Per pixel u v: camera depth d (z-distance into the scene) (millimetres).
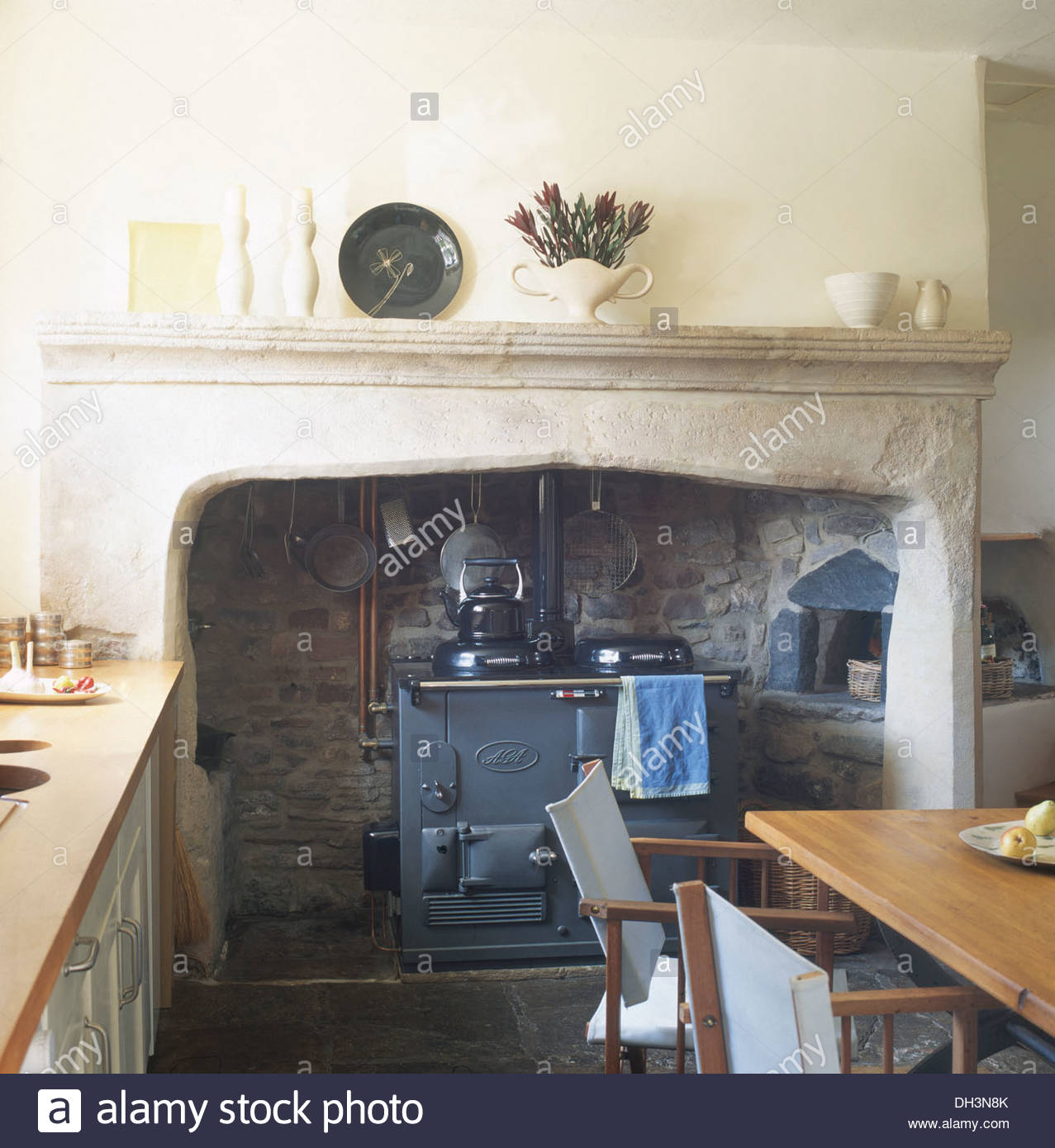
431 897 3334
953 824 2314
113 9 3252
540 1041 2885
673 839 2357
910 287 3697
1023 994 1397
